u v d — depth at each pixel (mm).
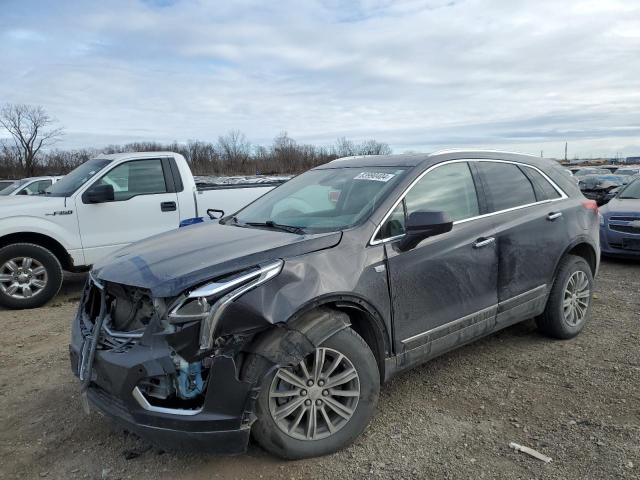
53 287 7117
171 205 7926
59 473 3125
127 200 7625
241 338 2814
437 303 3719
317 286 3064
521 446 3240
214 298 2791
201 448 2795
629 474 2918
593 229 5117
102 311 3156
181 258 3146
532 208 4582
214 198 8336
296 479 2977
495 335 5180
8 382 4457
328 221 3701
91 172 7668
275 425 2994
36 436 3555
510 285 4289
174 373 2754
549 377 4207
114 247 7547
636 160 103875
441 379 4219
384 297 3396
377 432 3441
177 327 2754
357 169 4352
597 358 4547
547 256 4609
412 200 3789
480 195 4262
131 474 3082
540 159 5066
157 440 2826
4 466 3211
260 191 8844
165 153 8133
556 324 4840
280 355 2867
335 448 3172
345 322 3166
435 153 4207
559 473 2965
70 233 7242
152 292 2836
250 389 2809
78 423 3707
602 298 6523
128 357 2830
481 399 3875
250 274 2908
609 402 3760
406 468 3053
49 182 17062
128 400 2826
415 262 3586
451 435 3395
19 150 66188
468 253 3936
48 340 5570
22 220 6930
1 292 6828
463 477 2959
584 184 15750
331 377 3152
